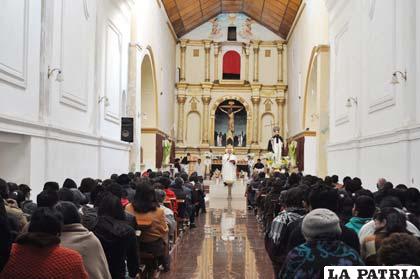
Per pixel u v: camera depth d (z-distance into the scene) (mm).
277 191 9664
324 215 3477
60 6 10766
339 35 15789
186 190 13648
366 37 12594
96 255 3891
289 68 33125
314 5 21406
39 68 9883
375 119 11820
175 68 34344
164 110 28438
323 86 19188
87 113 12984
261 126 34656
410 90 9500
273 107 34719
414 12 9523
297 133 27891
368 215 5000
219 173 26734
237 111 34656
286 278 3377
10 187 6727
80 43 12297
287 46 34312
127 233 4750
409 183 9422
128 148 17328
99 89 13719
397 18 10234
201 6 30859
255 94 34469
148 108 24328
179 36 34781
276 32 34688
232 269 8797
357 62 13375
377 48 11656
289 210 5578
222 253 10336
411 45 9523
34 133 9391
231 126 34281
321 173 19109
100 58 13734
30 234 3324
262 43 34969
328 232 3426
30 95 9453
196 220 16125
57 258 3289
